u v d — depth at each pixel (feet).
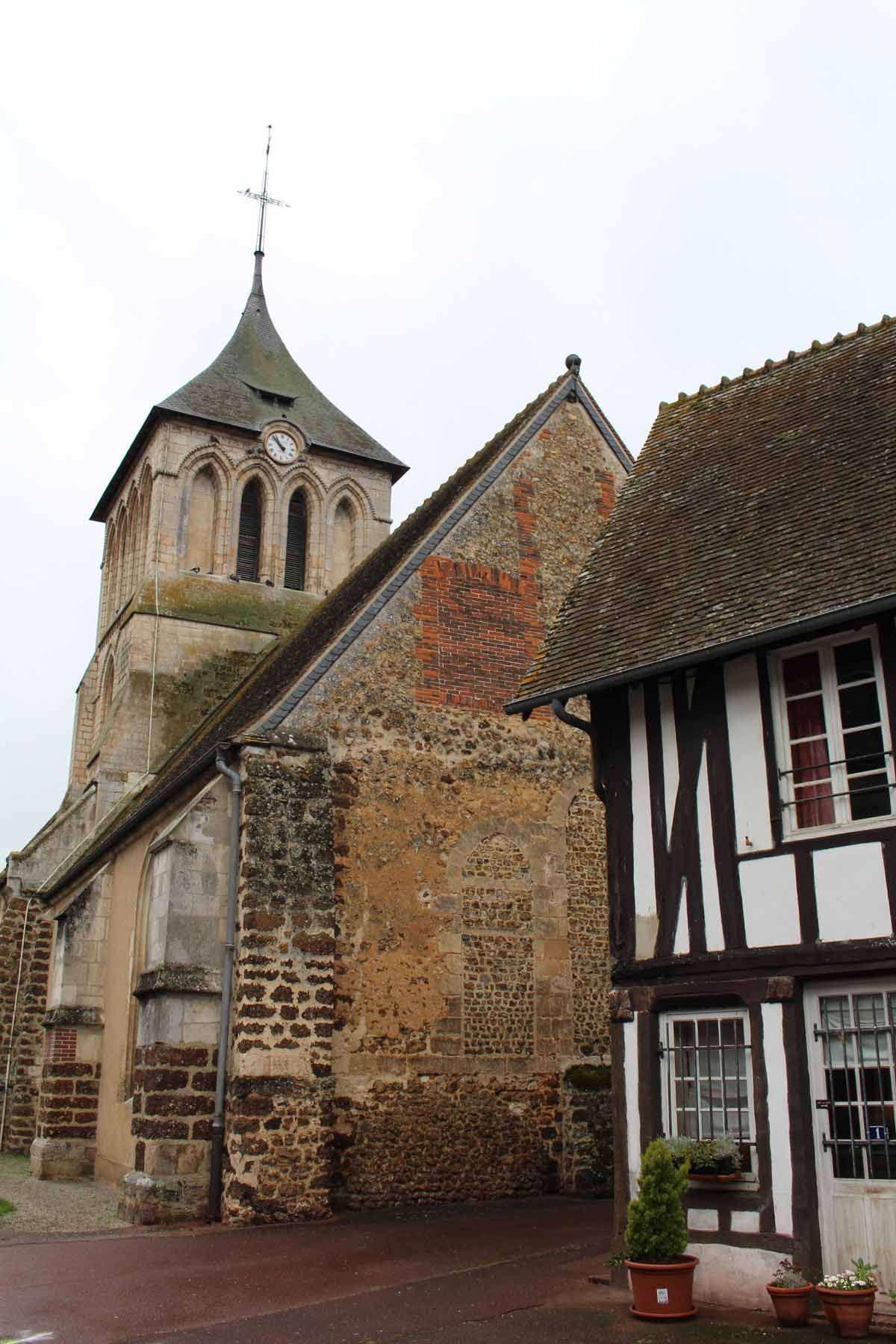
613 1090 30.94
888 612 27.61
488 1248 34.71
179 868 42.98
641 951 31.17
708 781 30.68
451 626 51.19
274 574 87.51
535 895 49.21
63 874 71.82
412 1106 43.98
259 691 58.03
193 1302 28.43
